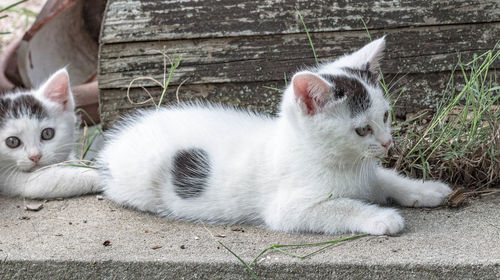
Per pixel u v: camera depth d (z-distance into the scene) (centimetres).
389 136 134
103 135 152
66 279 131
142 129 144
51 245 133
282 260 130
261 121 143
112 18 153
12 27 191
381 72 149
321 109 133
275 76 151
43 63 172
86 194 147
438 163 144
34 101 151
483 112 143
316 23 151
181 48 152
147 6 153
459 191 138
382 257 129
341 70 137
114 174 144
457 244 131
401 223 133
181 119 144
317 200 135
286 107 135
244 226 138
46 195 146
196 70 152
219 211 139
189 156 140
